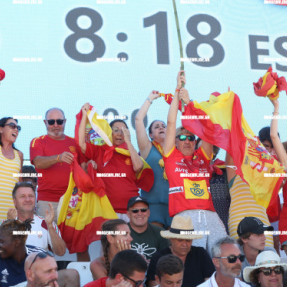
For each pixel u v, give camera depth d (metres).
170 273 15.77
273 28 27.75
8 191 21.33
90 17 26.03
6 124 21.83
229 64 26.92
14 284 17.05
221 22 27.27
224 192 21.41
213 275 17.30
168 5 26.84
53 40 25.47
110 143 21.64
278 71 27.39
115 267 15.21
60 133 22.44
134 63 26.06
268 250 18.53
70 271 18.12
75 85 25.34
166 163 20.41
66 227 20.64
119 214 21.47
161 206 21.97
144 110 22.98
